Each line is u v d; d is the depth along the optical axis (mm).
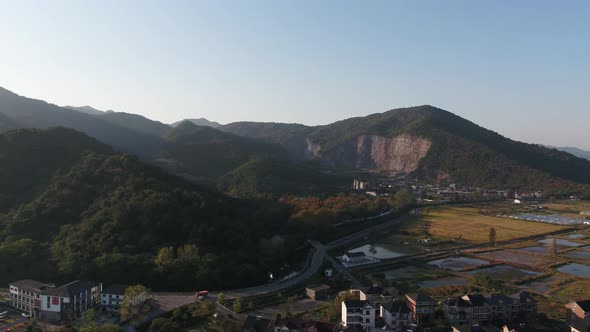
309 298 193500
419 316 161500
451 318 157625
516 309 163625
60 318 156875
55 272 187375
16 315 162000
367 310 154125
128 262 193875
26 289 164625
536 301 176375
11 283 178750
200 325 154625
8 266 189500
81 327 145375
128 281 187500
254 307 175750
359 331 144750
